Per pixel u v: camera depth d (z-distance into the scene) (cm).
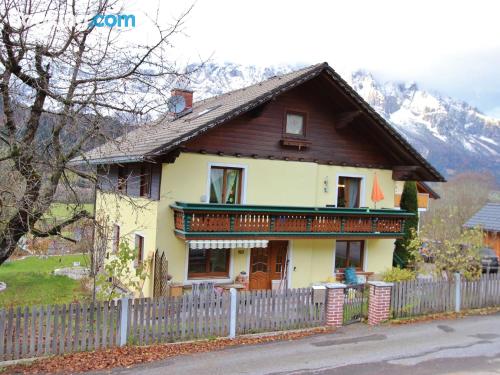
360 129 2252
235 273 1970
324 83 2044
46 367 1095
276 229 1908
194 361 1170
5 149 1188
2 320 1114
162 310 1295
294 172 2095
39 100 1167
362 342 1349
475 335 1433
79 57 1152
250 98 1922
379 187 2286
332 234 2036
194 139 1867
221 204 1783
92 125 1183
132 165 2105
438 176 2308
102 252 1377
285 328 1448
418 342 1356
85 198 1382
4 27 1079
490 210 3528
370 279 2292
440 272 1848
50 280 2181
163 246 1816
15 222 1166
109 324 1235
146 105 1226
